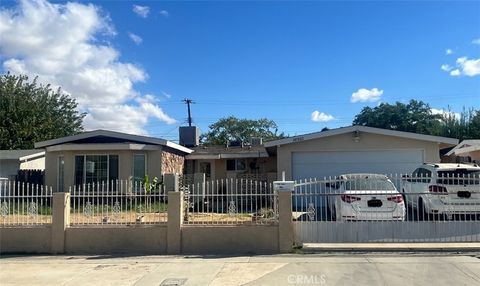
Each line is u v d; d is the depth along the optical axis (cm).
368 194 1070
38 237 1027
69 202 1051
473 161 2109
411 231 1009
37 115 3641
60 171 2164
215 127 5491
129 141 2158
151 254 992
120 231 1017
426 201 1136
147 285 742
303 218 1109
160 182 2002
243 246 991
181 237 1002
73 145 2075
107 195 1098
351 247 966
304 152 1908
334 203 1164
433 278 754
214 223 1012
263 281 752
